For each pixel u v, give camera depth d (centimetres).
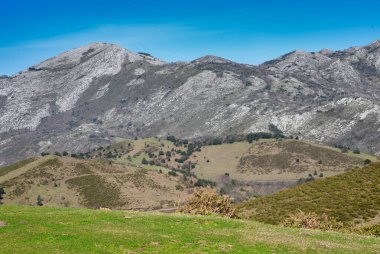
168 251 2291
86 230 2711
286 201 5938
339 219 4734
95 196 18025
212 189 4512
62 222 2969
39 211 3466
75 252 2214
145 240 2488
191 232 2755
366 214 4691
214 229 2909
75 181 19175
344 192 5647
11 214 3225
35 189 18375
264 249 2356
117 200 17900
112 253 2236
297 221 3928
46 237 2523
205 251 2302
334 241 2692
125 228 2830
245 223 3256
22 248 2266
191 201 4434
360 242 2708
